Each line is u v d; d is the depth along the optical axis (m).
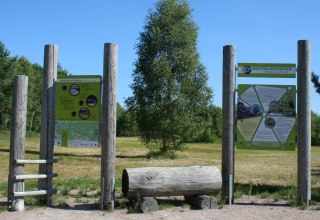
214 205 9.80
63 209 9.66
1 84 50.28
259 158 34.06
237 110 10.51
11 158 9.58
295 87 10.33
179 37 35.53
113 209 9.51
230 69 10.39
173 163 28.41
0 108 51.06
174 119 34.69
